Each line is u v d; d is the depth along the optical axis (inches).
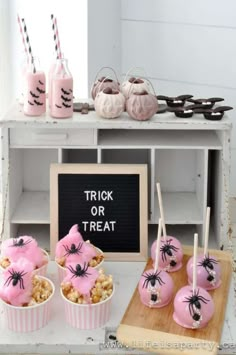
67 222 78.5
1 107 109.8
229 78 108.7
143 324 64.6
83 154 90.4
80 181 78.6
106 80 84.3
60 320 66.1
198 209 85.9
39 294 64.6
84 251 70.6
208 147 80.2
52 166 78.7
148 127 77.9
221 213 81.6
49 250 83.2
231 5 105.2
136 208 78.3
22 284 63.2
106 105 77.9
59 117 78.7
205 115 79.2
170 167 90.2
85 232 78.5
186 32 108.9
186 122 78.0
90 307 63.4
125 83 83.6
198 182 87.7
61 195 78.6
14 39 106.5
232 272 75.9
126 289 71.6
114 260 77.9
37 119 78.2
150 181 83.0
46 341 62.9
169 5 108.5
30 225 89.5
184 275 73.7
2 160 79.7
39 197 89.1
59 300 69.3
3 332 64.2
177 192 91.2
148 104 77.4
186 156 89.7
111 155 90.2
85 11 101.6
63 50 105.1
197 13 107.3
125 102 80.0
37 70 79.1
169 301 68.0
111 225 78.5
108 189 78.4
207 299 63.9
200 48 108.8
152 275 67.4
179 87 112.2
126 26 112.0
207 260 71.1
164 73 112.3
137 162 90.5
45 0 103.5
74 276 64.3
